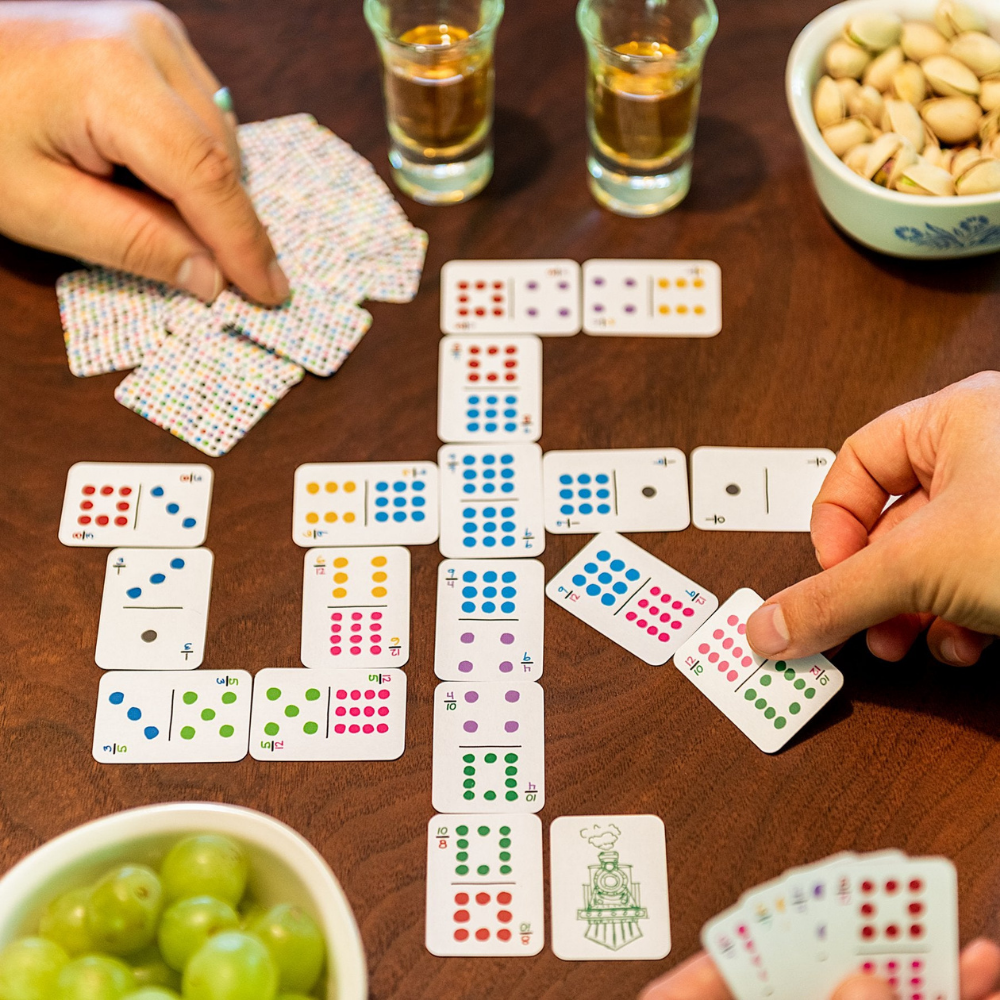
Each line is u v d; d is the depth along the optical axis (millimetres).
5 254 939
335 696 837
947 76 906
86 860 731
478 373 911
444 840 809
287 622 853
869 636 832
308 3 1017
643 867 803
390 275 935
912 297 926
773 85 990
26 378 907
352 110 983
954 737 824
